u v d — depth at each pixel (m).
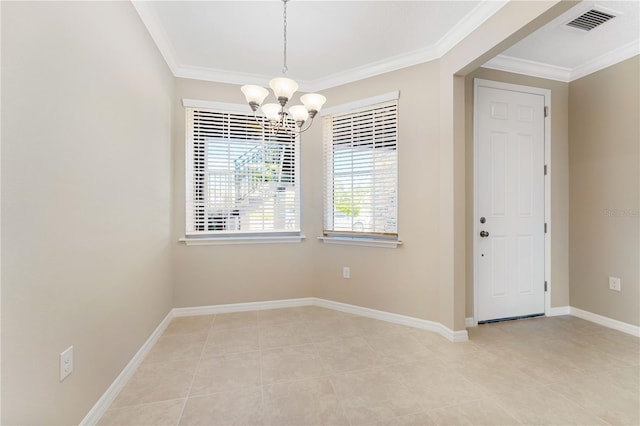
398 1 1.86
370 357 2.03
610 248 2.59
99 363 1.45
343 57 2.56
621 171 2.51
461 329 2.30
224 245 2.88
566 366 1.92
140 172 1.94
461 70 2.21
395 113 2.66
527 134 2.77
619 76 2.51
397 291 2.65
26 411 1.00
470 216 2.60
